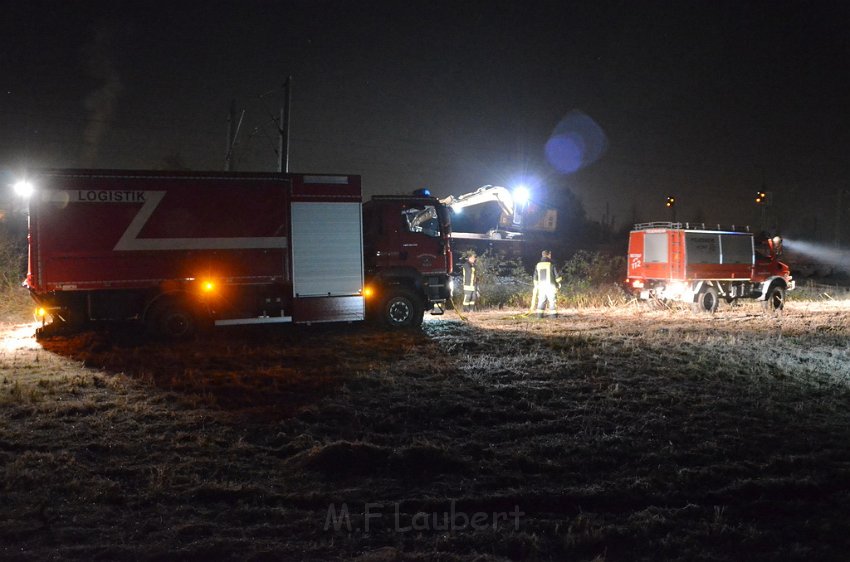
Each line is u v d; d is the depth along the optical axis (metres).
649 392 9.70
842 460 7.12
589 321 17.94
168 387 9.52
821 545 5.09
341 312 14.66
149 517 5.25
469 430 7.85
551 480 6.35
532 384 9.94
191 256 13.56
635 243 21.55
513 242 35.94
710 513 5.63
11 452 6.62
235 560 4.57
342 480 6.21
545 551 4.88
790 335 15.67
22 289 20.91
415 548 4.87
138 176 13.22
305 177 14.35
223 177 13.77
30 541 4.76
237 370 10.78
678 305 21.59
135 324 13.67
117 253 13.12
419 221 15.88
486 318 18.62
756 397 9.60
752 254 21.34
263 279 14.05
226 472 6.30
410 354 12.20
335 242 14.60
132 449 6.82
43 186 12.70
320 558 4.66
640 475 6.50
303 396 9.14
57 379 9.75
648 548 4.96
